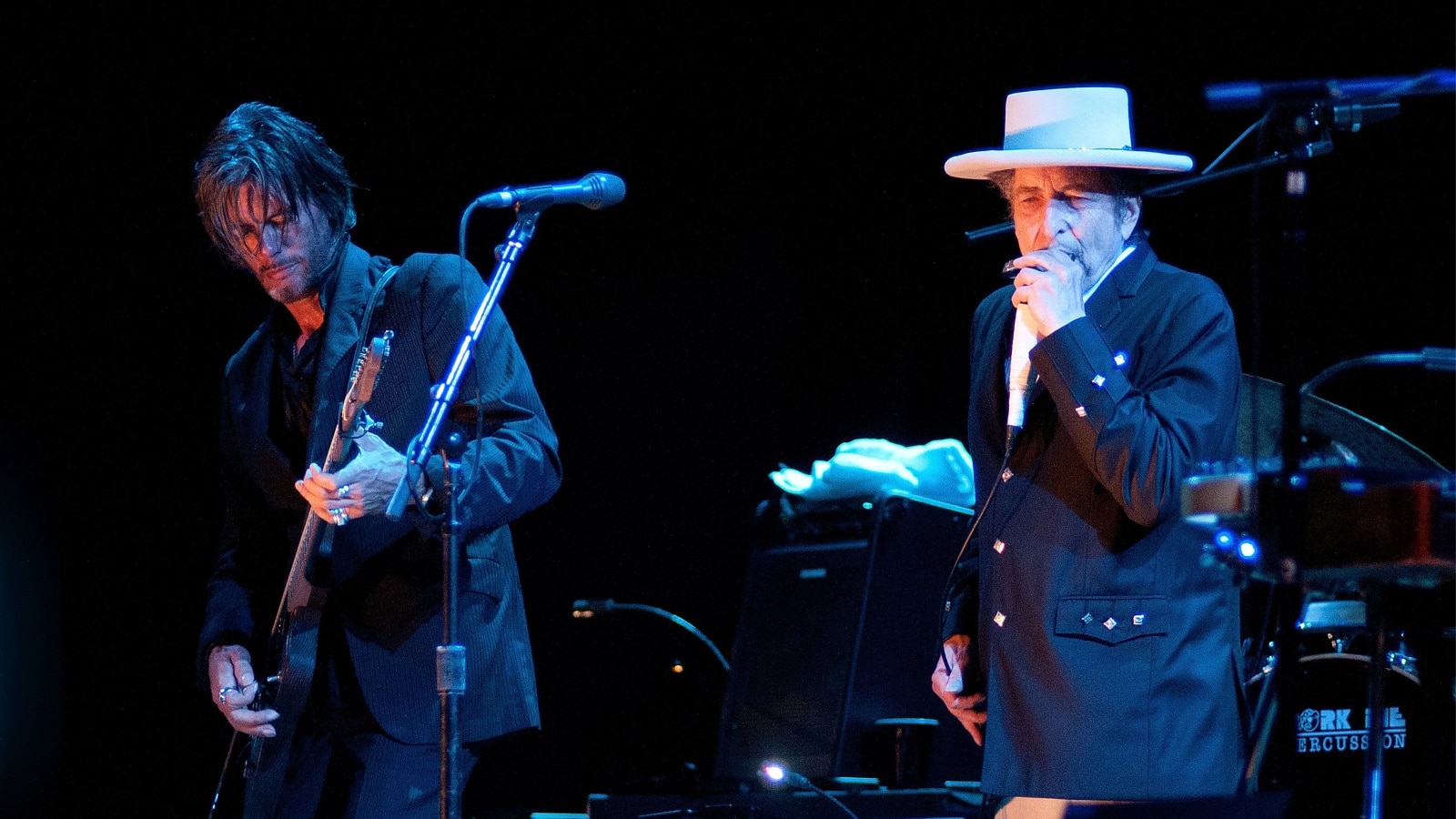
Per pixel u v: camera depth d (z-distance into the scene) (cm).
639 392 1272
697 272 1266
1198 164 1038
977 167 620
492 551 659
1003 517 587
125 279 1221
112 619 1231
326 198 674
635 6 1234
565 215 1279
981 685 615
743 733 994
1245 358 1028
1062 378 541
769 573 1026
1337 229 999
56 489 1230
